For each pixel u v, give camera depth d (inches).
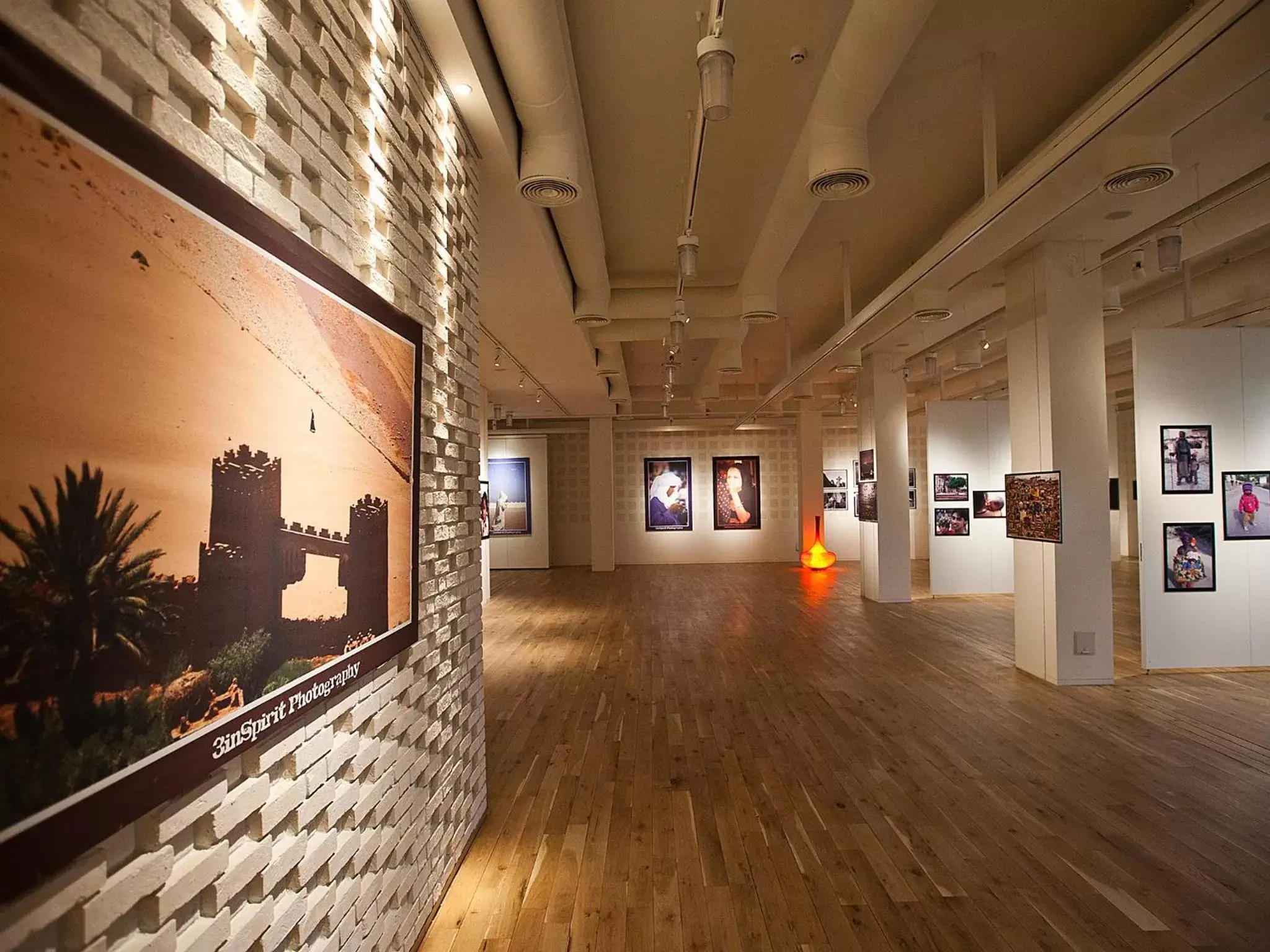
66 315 47.4
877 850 152.3
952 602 496.4
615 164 237.0
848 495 842.8
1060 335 279.7
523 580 706.2
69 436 47.6
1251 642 299.0
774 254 266.8
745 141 223.0
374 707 102.2
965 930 124.0
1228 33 132.2
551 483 844.6
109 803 50.9
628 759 209.6
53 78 46.1
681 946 120.8
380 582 101.4
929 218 298.5
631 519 840.3
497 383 542.9
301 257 79.5
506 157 174.1
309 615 81.0
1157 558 297.4
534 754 214.5
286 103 79.2
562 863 149.1
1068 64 195.2
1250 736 220.8
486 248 238.1
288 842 78.7
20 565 43.8
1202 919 126.4
